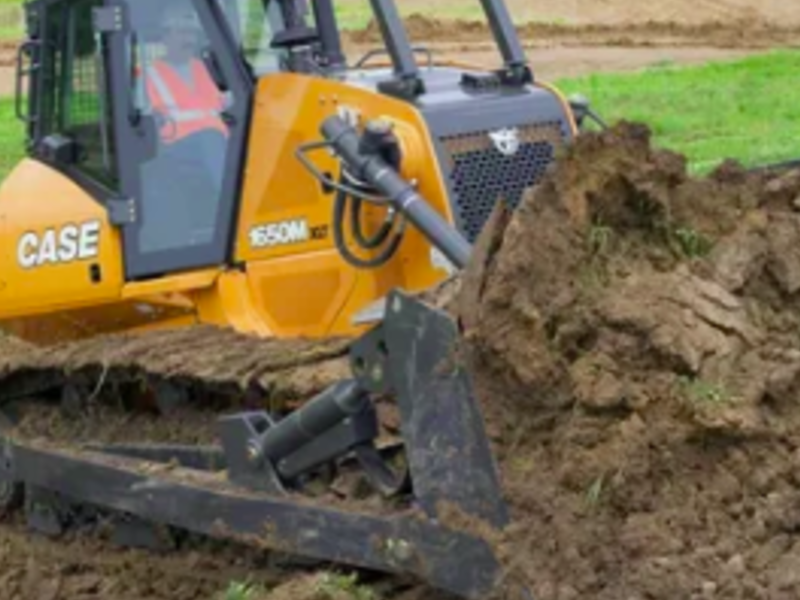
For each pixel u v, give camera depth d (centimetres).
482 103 931
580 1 3828
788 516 693
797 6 3778
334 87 931
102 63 988
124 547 952
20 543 1001
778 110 2445
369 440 768
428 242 871
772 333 742
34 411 1027
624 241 748
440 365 714
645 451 697
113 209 985
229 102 973
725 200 780
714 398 705
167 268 984
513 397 718
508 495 698
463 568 705
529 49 3297
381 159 879
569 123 955
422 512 724
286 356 856
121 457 919
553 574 679
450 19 3594
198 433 926
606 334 713
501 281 713
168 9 983
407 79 923
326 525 768
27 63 1109
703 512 693
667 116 2403
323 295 941
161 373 893
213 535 830
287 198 950
